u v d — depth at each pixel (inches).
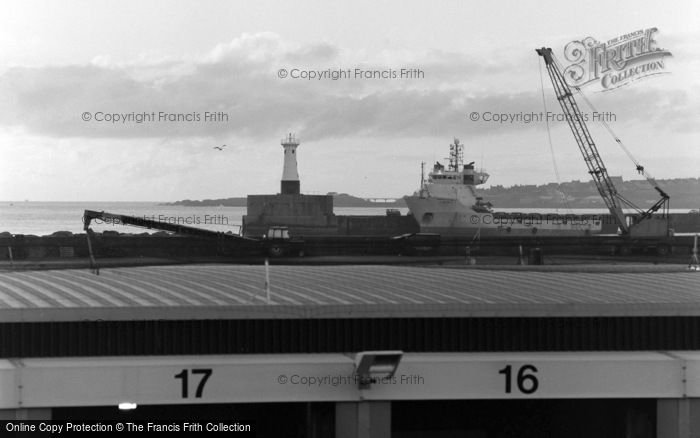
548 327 1360.7
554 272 1930.4
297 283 1656.0
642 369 1268.5
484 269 2015.3
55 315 1277.1
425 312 1349.7
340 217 5733.3
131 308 1296.8
